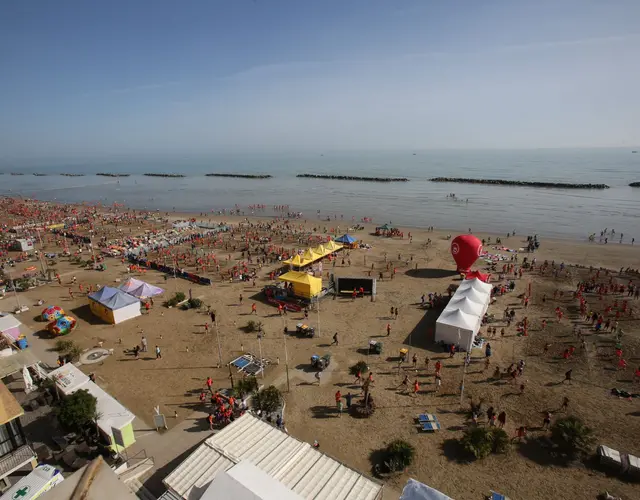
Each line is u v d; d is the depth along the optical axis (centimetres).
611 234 6938
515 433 2008
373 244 6178
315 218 8900
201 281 4384
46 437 1950
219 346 2752
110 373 2602
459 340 2812
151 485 1686
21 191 16438
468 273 4347
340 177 19175
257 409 2092
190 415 2164
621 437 1983
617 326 3177
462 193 13050
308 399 2305
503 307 3591
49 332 3169
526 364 2647
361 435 2012
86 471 727
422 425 2067
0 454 1633
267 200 12362
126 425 1895
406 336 3062
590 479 1722
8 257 5494
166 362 2731
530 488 1681
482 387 2398
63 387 2164
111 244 6150
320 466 1623
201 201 12475
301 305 3666
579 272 4612
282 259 5238
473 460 1841
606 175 18762
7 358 2325
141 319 3438
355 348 2884
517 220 8356
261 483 1166
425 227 7719
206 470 1588
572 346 2870
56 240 6594
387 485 1705
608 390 2367
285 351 2831
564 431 1903
